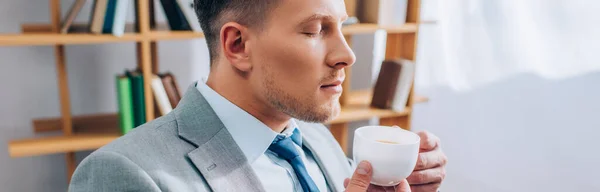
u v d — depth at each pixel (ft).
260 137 2.62
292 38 2.23
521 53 7.44
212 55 2.57
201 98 2.59
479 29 7.97
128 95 5.83
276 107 2.41
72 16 5.41
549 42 7.06
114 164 2.11
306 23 2.22
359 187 2.28
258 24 2.27
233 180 2.38
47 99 6.91
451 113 8.70
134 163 2.14
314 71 2.28
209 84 2.65
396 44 7.56
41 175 7.24
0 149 6.84
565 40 6.86
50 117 6.97
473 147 8.42
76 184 2.18
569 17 6.78
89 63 6.98
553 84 7.09
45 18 6.61
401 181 2.47
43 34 5.35
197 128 2.48
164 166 2.23
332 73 2.33
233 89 2.52
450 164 8.91
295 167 2.80
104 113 7.18
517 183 7.80
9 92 6.70
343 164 3.34
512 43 7.54
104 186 2.09
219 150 2.43
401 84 7.22
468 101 8.36
